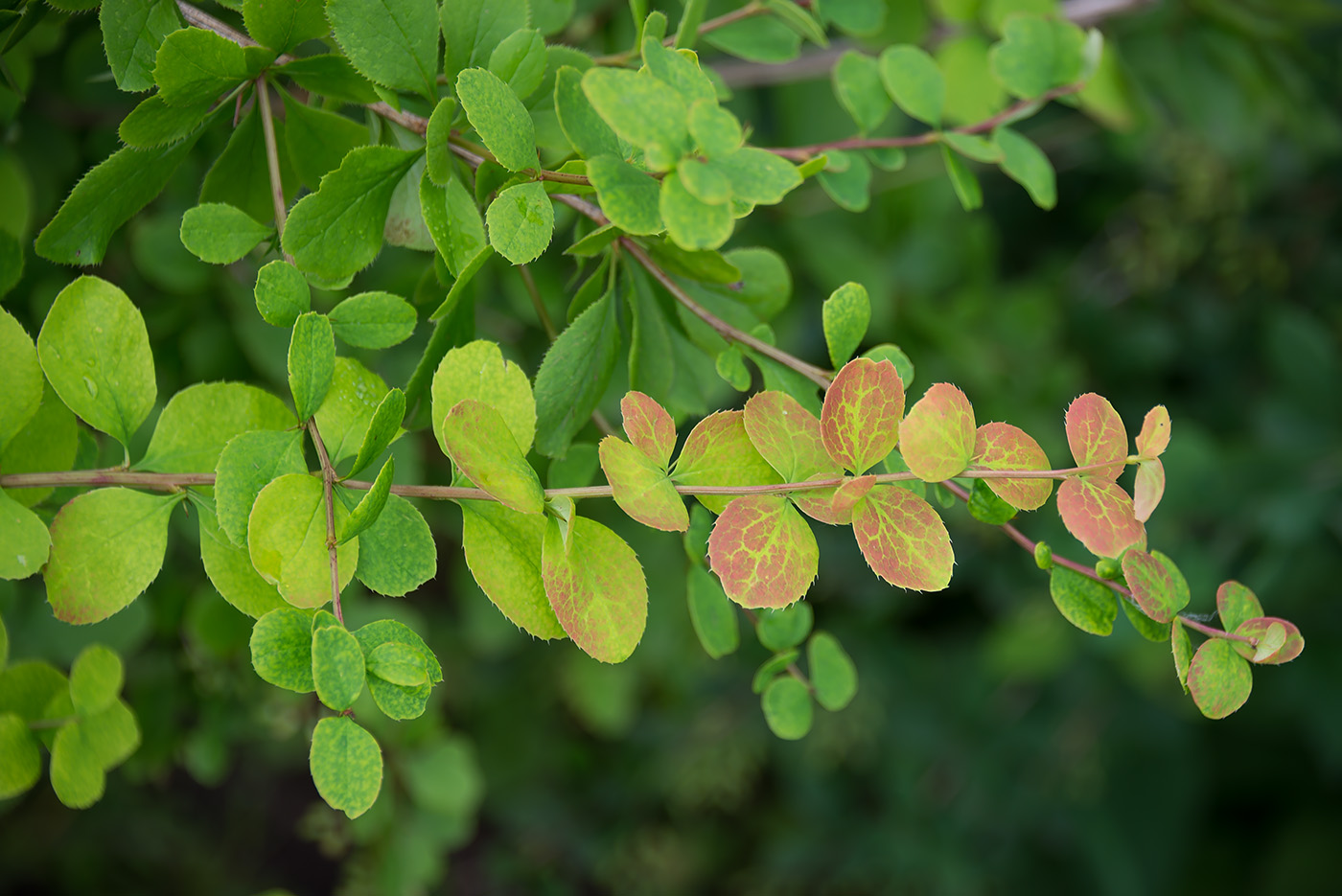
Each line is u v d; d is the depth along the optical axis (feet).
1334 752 4.87
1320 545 4.59
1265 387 5.18
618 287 1.96
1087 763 5.38
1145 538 1.79
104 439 2.29
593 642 1.77
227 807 6.27
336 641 1.69
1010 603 4.92
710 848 6.10
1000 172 4.77
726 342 2.01
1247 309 5.17
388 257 2.58
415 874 2.80
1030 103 2.22
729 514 1.77
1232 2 3.05
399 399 1.76
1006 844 5.74
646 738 5.58
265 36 1.83
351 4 1.82
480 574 1.79
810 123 3.58
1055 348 4.91
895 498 1.78
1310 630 4.85
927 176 3.98
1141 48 3.20
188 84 1.83
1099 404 1.80
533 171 1.79
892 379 1.78
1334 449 4.25
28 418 1.83
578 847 5.47
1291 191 4.89
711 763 5.52
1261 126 3.83
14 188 2.16
